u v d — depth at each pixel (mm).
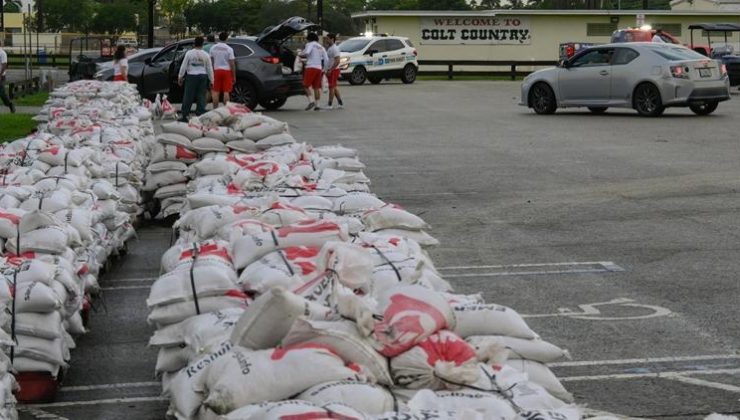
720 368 6578
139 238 11195
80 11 96812
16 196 7992
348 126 23047
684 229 11039
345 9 107688
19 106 28719
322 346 4203
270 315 4297
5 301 5910
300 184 8805
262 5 84875
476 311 5016
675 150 17781
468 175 15180
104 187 9453
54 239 6859
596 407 5902
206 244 6355
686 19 56906
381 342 4254
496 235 10906
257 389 4082
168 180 11867
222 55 24156
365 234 6488
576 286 8742
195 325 5352
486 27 55969
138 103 19359
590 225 11352
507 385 4215
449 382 4191
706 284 8727
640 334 7328
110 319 7961
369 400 3961
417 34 55906
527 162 16547
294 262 5809
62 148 9930
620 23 56344
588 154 17453
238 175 9398
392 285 5512
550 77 25953
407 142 19688
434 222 11648
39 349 5965
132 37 87375
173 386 4688
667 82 24219
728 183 14016
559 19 56031
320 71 27984
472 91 37281
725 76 24688
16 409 5680
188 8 83938
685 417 5742
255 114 12508
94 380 6527
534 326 7562
